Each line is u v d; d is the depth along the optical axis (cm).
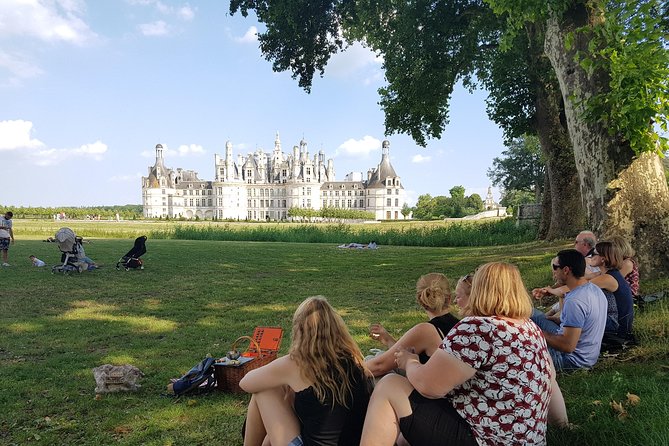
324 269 1733
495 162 5975
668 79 734
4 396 530
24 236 3728
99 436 438
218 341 770
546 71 1883
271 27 1802
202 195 17138
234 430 444
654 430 326
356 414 296
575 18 891
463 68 2062
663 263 812
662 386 414
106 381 543
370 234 3562
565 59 908
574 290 459
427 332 356
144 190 16475
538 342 270
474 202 13788
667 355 502
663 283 770
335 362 294
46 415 485
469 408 262
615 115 784
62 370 621
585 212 898
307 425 296
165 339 782
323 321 300
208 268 1753
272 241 3888
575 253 457
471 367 255
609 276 551
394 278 1470
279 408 311
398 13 1808
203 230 4219
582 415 378
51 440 430
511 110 2159
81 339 778
